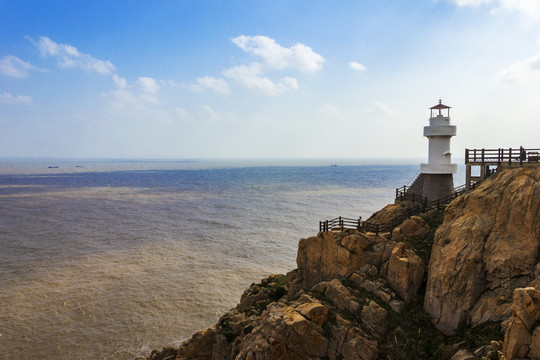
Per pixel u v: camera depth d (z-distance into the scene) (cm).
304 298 2581
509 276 2186
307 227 8681
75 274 5472
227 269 5725
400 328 2308
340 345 2238
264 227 8731
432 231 2975
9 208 11975
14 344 3625
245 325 2833
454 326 2212
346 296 2506
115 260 6150
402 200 4081
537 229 2209
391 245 2797
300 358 2245
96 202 13538
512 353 1664
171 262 6056
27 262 5997
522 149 2841
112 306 4444
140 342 3703
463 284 2261
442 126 3566
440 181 3625
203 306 4475
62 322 4056
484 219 2378
